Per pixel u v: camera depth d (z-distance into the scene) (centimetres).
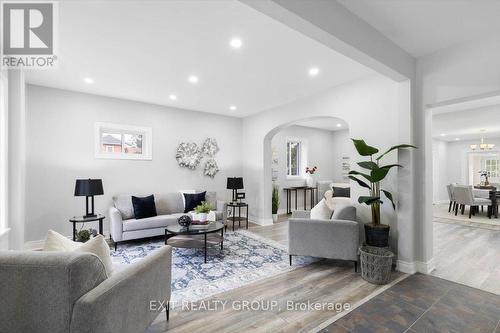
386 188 315
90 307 113
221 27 230
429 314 209
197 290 249
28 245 377
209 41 255
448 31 240
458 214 675
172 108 520
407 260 292
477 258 343
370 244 292
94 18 215
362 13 215
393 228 309
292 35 244
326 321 200
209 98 458
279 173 693
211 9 204
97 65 314
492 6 201
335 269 305
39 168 388
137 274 150
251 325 194
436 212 710
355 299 233
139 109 480
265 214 555
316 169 776
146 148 490
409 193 289
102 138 453
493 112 497
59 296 115
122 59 296
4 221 269
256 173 577
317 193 739
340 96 379
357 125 353
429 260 297
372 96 335
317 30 190
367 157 339
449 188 709
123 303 135
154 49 272
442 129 663
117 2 194
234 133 612
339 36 202
